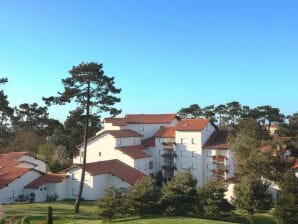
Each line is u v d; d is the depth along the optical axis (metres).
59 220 46.97
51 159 90.19
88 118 56.72
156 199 47.84
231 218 49.19
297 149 80.06
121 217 47.88
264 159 55.59
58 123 122.44
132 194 47.62
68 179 69.81
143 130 96.38
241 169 58.44
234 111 128.75
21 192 66.44
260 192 48.50
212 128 87.56
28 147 102.06
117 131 86.94
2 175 66.94
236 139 69.69
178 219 43.94
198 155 83.06
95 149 85.88
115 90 56.78
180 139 85.31
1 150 102.06
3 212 48.28
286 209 45.94
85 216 50.12
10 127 122.38
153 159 89.38
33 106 126.38
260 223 48.66
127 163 81.81
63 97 55.25
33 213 50.03
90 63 55.31
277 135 94.94
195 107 135.12
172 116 98.25
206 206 47.34
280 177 53.59
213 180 50.06
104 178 70.12
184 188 48.50
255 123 72.94
